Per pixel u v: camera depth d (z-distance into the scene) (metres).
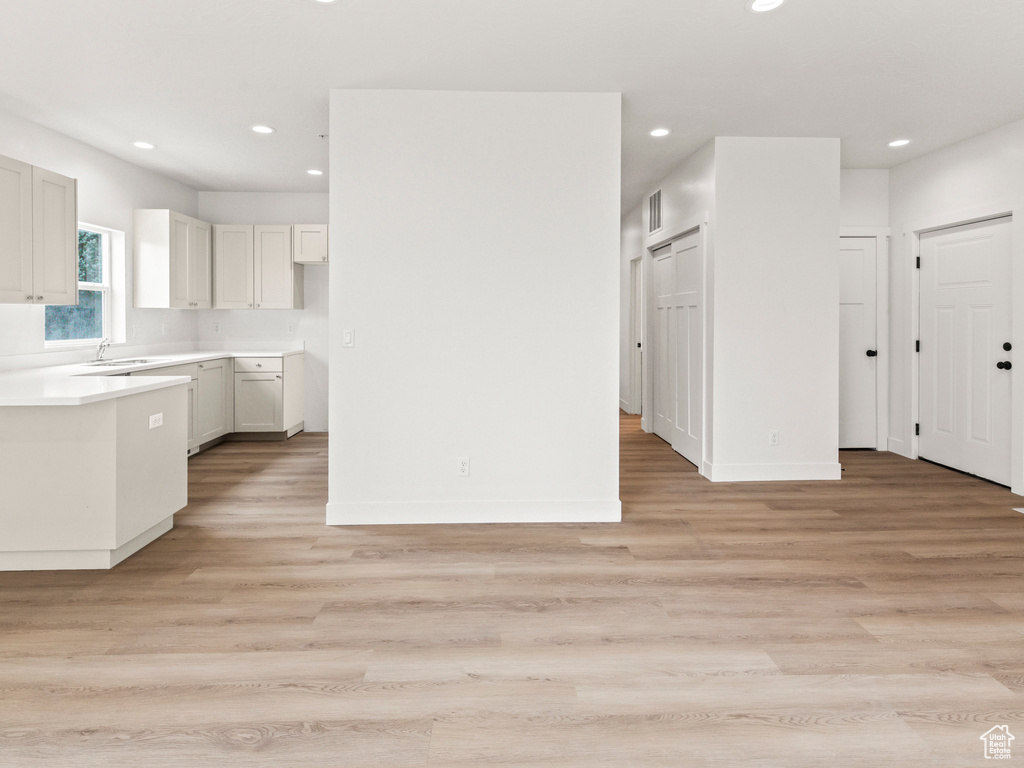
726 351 4.83
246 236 6.66
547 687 2.09
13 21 2.94
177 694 2.03
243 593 2.82
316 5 2.79
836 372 4.89
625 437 6.76
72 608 2.65
